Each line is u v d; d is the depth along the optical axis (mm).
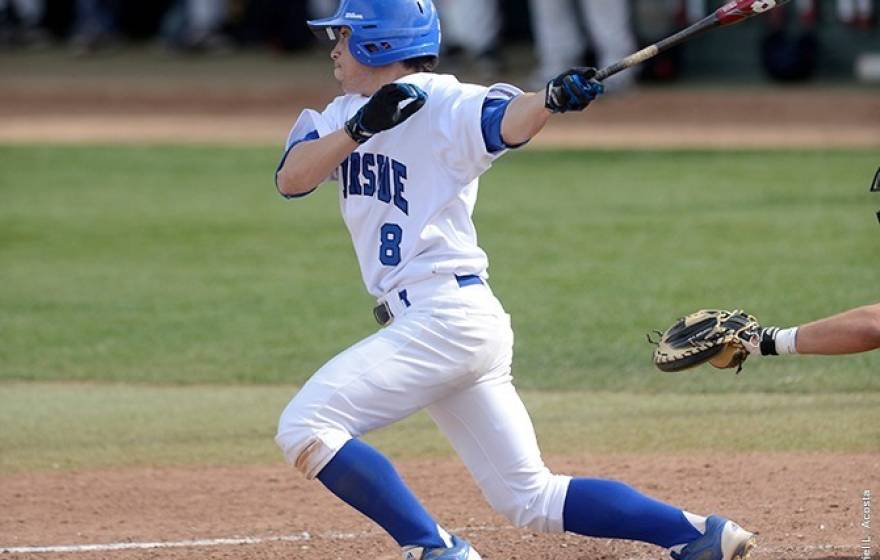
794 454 20859
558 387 25641
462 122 13359
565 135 56531
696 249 36906
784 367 26406
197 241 40562
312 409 13648
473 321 13727
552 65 61594
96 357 28734
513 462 14117
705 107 60438
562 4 60562
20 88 70438
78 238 41250
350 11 14070
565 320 30406
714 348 14609
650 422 23094
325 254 38594
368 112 13172
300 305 32844
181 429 23562
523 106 13109
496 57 65625
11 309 33094
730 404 24047
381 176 13906
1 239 41250
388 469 13797
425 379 13711
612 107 61250
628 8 62844
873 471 19781
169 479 20688
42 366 28109
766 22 64562
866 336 13953
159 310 32719
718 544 13711
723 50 65812
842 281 32406
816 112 58344
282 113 63000
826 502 18375
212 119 62250
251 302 33281
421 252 13844
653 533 14000
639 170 49219
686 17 64375
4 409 25062
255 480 20578
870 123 55906
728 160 50250
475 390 14102
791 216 40625
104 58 78562
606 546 16875
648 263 35594
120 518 18781
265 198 46781
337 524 18250
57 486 20406
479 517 18359
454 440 14383
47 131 60250
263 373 27312
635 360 27234
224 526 18281
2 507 19359
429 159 13688
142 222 43344
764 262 34938
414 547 13812
